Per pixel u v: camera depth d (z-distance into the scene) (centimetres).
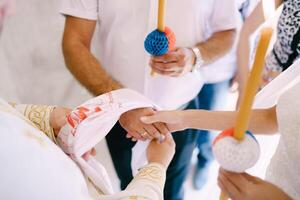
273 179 75
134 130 89
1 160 45
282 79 83
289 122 66
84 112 73
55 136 71
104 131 74
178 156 132
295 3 103
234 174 58
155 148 82
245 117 51
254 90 47
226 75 143
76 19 109
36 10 207
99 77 103
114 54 112
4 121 51
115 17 105
